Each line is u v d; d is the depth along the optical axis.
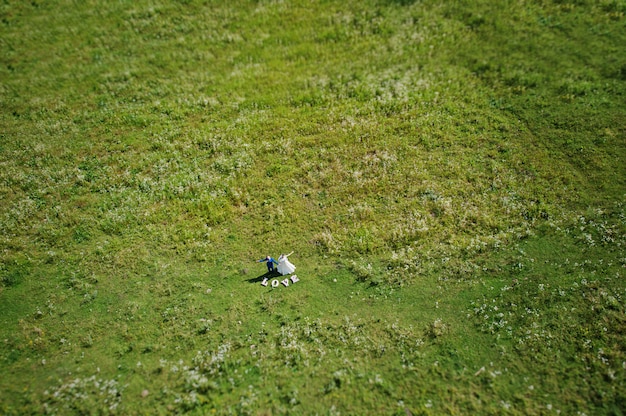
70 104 31.86
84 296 21.11
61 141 29.19
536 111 29.30
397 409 16.88
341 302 20.67
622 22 33.91
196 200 25.28
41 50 35.94
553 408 16.75
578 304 19.81
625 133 26.95
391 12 37.84
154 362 18.59
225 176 26.75
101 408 17.03
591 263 21.28
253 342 19.16
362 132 28.94
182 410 16.86
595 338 18.67
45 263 22.58
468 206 24.28
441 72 32.81
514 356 18.38
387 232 23.34
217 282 21.69
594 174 25.23
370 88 31.92
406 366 18.20
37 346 19.28
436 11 37.50
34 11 39.09
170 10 39.25
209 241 23.48
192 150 28.39
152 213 24.75
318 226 24.03
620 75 30.47
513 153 26.94
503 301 20.25
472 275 21.34
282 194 25.72
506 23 35.47
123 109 31.47
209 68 34.69
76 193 25.95
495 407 16.84
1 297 21.17
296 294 21.03
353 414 16.75
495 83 31.50
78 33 37.34
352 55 34.91
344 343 19.05
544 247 22.19
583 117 28.31
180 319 20.12
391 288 21.11
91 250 23.09
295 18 38.34
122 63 35.03
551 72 31.58
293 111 30.94
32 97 32.31
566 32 34.12
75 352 19.09
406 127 29.09
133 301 20.89
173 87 33.06
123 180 26.64
